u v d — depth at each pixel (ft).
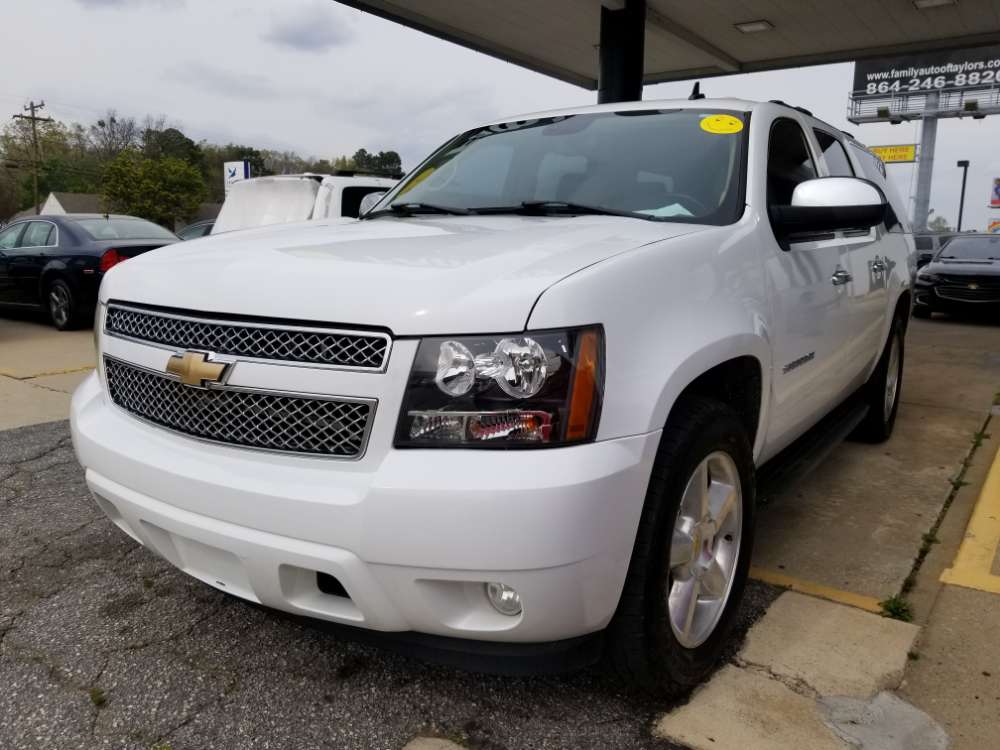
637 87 34.50
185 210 206.90
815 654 8.45
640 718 7.37
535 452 6.06
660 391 6.66
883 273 13.94
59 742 7.05
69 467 14.58
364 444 6.33
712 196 9.47
